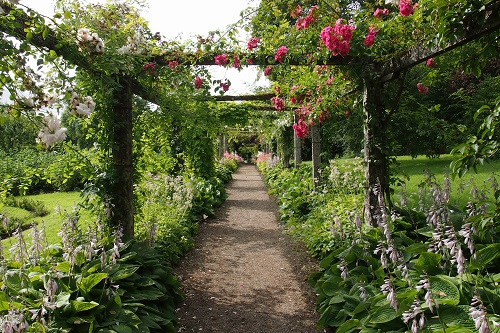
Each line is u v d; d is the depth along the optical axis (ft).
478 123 30.42
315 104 18.95
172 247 17.29
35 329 7.20
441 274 9.17
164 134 17.89
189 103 16.75
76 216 11.82
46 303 7.55
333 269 11.73
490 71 38.24
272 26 14.19
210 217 28.27
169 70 14.60
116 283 10.12
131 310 9.32
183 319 11.85
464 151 8.36
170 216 20.30
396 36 12.50
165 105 15.81
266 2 13.83
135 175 15.15
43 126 7.45
